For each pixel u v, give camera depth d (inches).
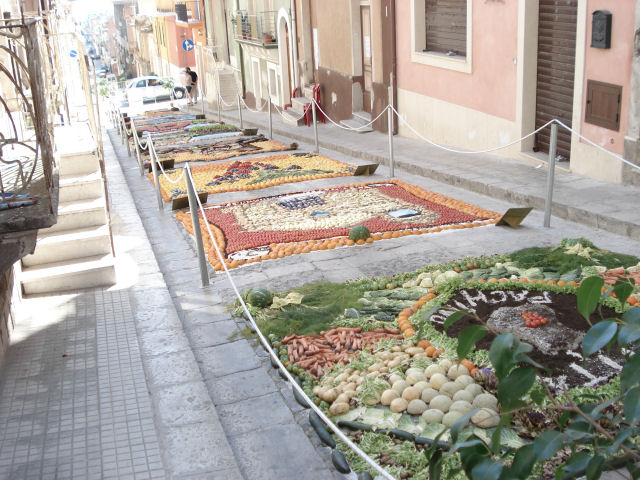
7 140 214.7
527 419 171.9
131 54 3420.3
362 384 203.2
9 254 206.8
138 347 241.3
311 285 295.7
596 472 87.2
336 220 406.9
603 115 420.8
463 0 586.6
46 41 405.7
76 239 310.2
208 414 196.1
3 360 234.4
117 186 532.4
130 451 179.6
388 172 550.3
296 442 184.7
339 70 844.6
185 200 471.2
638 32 380.8
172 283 319.6
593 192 400.8
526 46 493.0
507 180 453.7
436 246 343.6
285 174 564.1
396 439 177.6
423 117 658.8
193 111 1277.1
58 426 193.8
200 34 1675.7
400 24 677.9
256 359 235.5
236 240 379.2
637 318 88.1
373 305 265.9
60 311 277.0
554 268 291.4
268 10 1086.4
